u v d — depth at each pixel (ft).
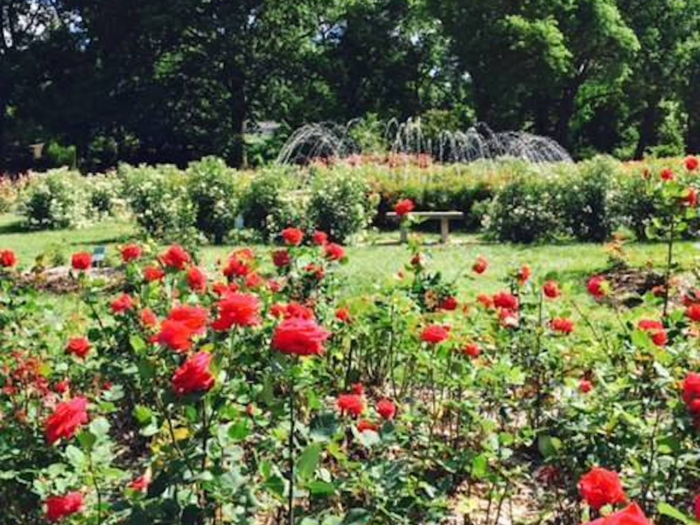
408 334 14.57
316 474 8.98
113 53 134.10
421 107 142.61
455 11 123.95
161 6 125.90
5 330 14.78
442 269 35.96
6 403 11.65
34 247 50.49
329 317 15.16
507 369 12.12
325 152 100.27
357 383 15.51
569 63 120.47
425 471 11.13
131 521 7.72
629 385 10.45
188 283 13.24
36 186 63.10
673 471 9.29
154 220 46.34
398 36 139.54
